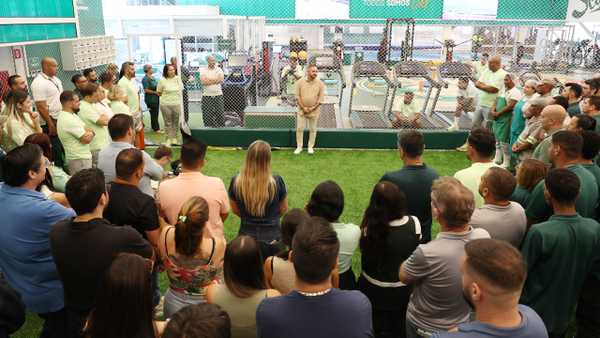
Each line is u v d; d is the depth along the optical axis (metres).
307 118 8.05
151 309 1.70
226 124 9.92
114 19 14.75
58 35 8.29
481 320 1.50
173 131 8.47
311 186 6.52
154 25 15.70
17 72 8.24
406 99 8.70
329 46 22.09
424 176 3.22
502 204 2.67
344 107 11.88
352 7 16.00
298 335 1.64
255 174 3.20
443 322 2.25
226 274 2.03
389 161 7.71
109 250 2.23
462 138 8.27
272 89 13.94
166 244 2.48
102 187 2.32
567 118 4.72
